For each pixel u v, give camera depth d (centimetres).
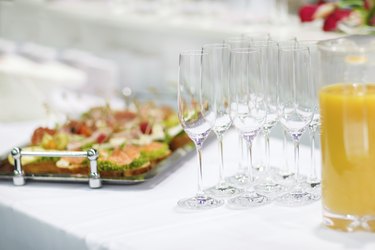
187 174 174
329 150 125
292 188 155
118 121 226
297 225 132
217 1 332
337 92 123
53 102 300
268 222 134
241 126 142
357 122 121
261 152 190
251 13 310
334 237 124
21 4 379
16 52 365
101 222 141
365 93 120
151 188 163
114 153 178
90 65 341
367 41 125
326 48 124
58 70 333
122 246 127
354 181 123
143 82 347
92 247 132
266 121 149
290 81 139
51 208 152
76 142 199
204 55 140
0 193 166
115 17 346
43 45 393
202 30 311
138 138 204
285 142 165
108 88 337
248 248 122
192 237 129
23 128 248
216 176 171
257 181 162
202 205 146
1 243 165
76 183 172
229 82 140
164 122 227
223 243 125
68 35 391
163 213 144
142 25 334
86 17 356
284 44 150
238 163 181
